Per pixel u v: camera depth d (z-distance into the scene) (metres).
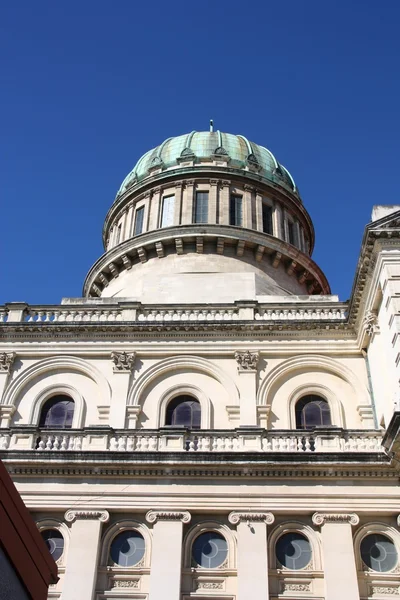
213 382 29.77
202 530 24.69
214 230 41.56
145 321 30.81
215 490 24.94
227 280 38.22
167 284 38.19
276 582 23.47
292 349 30.23
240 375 29.58
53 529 24.89
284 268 43.34
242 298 37.22
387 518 24.58
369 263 27.75
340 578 22.94
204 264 41.00
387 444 24.39
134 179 48.47
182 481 25.19
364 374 29.53
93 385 29.95
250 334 30.62
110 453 25.31
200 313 31.86
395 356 25.03
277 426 28.44
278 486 24.95
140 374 29.89
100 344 30.73
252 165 47.50
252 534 24.05
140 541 24.66
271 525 24.50
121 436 26.42
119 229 47.44
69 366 30.34
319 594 23.14
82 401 29.39
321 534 24.17
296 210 47.94
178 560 23.58
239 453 25.12
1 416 29.05
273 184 46.53
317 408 29.25
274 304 31.92
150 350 30.44
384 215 28.06
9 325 31.03
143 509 24.75
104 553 24.31
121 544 24.62
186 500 24.80
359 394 28.94
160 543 23.95
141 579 23.75
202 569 23.77
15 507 9.03
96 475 25.39
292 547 24.38
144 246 41.94
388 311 26.17
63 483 25.30
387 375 26.27
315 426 27.80
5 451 25.42
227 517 24.73
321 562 23.75
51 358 30.55
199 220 43.66
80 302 35.09
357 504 24.50
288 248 42.91
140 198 46.59
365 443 25.72
